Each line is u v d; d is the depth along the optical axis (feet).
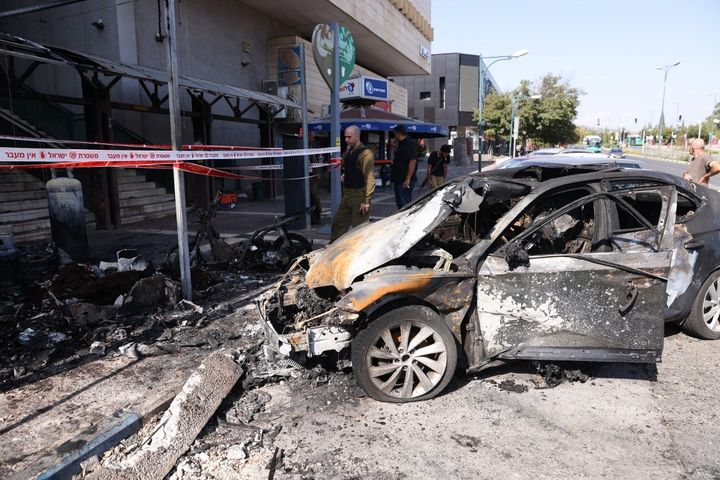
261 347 14.84
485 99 177.06
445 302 11.95
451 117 201.05
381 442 10.62
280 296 14.25
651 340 12.43
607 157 33.22
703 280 15.06
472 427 11.16
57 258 23.35
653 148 281.74
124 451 10.07
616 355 12.42
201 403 11.39
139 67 38.11
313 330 11.78
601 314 12.32
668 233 12.80
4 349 14.73
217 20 56.65
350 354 12.67
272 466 9.73
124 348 14.99
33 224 32.48
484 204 14.37
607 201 13.29
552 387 12.89
